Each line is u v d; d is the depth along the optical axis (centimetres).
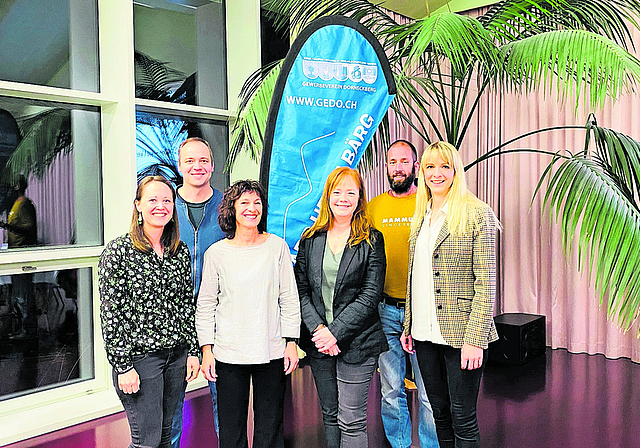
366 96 239
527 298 442
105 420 307
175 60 370
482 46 274
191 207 239
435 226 204
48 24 315
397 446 253
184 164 235
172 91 369
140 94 353
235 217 198
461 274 197
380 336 207
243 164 388
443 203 204
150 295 197
